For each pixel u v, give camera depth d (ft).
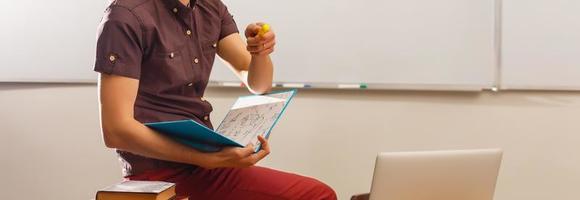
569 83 8.23
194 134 4.61
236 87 8.54
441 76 8.34
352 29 8.38
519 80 8.25
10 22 8.54
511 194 8.54
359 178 8.68
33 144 8.81
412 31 8.32
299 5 8.41
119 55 4.71
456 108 8.50
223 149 4.77
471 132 8.50
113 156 8.76
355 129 8.63
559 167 8.43
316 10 8.40
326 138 8.66
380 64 8.39
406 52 8.35
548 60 8.21
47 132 8.78
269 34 5.45
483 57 8.27
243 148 4.70
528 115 8.41
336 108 8.61
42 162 8.82
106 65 4.68
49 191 8.84
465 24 8.25
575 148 8.38
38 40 8.55
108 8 4.91
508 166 8.50
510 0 8.18
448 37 8.29
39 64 8.59
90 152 8.78
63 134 8.77
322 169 8.70
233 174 5.48
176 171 5.36
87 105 8.70
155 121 5.10
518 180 8.51
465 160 5.59
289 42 8.46
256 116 5.19
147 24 4.91
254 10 8.46
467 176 5.63
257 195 5.43
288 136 8.70
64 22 8.52
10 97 8.73
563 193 8.46
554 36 8.20
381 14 8.34
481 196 5.79
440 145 8.55
